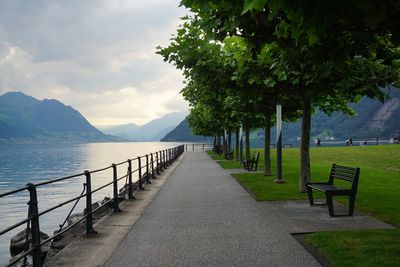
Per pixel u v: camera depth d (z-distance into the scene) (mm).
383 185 15570
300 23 4207
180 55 10969
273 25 5719
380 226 8641
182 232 8742
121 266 6539
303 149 14102
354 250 6801
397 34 4496
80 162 116375
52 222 20500
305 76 10234
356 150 42844
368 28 4793
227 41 11445
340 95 14367
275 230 8562
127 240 8242
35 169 90812
